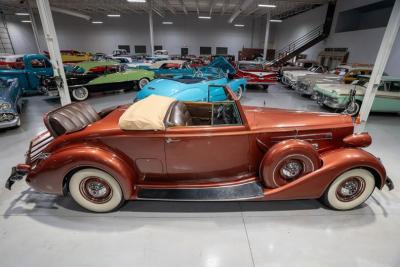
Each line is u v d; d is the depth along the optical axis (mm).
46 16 4125
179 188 2455
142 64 11930
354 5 13797
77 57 18219
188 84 5254
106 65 9016
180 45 26438
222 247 2125
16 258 1979
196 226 2361
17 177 2426
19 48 24859
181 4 18672
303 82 9422
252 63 11766
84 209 2582
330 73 11094
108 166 2203
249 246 2135
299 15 20906
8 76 7906
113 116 2605
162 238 2213
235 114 2529
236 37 26484
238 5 17953
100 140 2275
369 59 12375
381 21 13070
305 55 19391
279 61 18078
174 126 2299
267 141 2473
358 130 5332
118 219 2443
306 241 2197
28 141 4461
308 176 2332
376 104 6570
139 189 2445
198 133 2283
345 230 2330
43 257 1994
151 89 5207
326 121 2625
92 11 23500
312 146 2352
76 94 7949
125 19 25406
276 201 2744
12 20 23859
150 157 2361
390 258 2029
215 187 2471
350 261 2000
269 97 9531
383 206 2691
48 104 7578
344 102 6773
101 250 2074
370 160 2311
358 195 2523
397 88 6504
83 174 2307
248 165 2555
